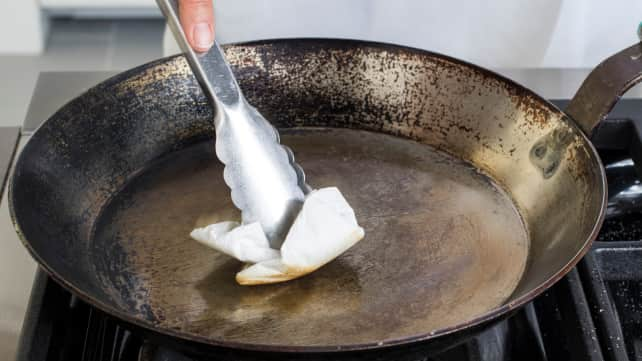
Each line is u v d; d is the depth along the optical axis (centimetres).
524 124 65
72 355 54
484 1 83
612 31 86
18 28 126
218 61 58
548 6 83
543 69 79
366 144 70
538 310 57
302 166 68
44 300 53
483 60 87
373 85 70
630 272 57
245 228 57
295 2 85
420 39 87
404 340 46
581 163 59
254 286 58
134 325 47
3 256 60
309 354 46
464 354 55
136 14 138
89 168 63
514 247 61
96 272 59
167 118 68
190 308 56
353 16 85
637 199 67
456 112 68
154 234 62
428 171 67
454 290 58
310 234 56
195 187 66
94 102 64
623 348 52
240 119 58
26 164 58
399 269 59
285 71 70
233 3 85
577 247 54
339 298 57
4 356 55
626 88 59
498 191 65
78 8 131
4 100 116
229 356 47
